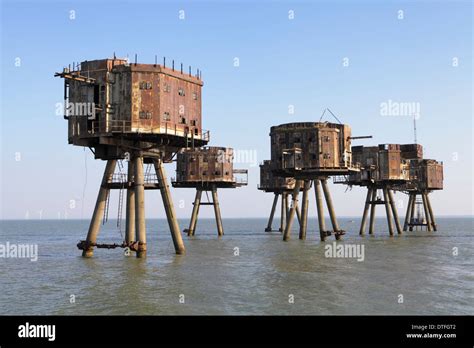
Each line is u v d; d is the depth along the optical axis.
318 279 32.69
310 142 64.75
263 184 100.38
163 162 46.19
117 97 40.91
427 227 106.69
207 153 80.38
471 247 61.12
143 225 42.28
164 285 30.16
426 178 101.06
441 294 28.09
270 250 53.97
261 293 27.88
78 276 33.69
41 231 144.88
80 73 41.59
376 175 83.06
